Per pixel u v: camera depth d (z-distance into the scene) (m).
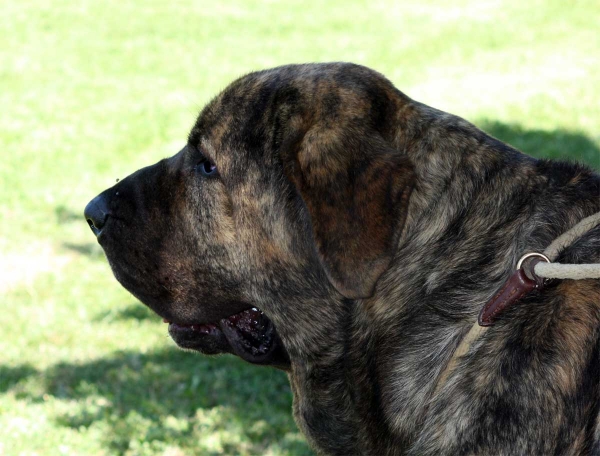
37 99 19.25
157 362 8.01
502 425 3.10
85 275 10.16
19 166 14.61
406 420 3.39
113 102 19.06
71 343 8.39
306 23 27.45
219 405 7.13
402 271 3.50
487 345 3.22
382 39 25.09
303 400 3.89
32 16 27.95
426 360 3.38
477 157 3.57
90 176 14.17
